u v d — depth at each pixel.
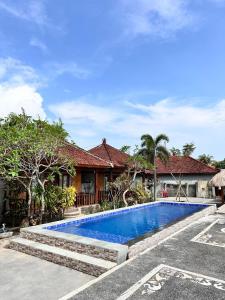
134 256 9.59
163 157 31.25
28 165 13.95
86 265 8.83
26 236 11.53
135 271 8.22
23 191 15.53
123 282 7.50
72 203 17.50
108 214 17.86
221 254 9.80
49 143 14.14
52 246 10.49
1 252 10.76
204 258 9.37
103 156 27.81
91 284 7.40
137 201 25.28
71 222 14.61
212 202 28.53
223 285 7.34
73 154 21.50
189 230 13.66
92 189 24.70
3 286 7.75
